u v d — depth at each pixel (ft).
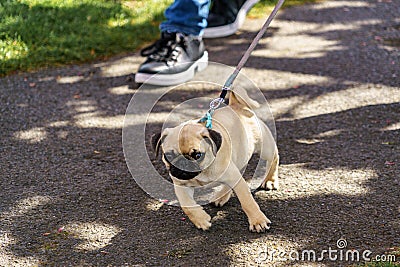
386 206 11.48
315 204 11.64
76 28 19.89
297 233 10.80
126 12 21.48
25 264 10.22
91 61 18.63
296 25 21.18
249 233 10.87
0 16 19.53
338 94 16.35
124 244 10.69
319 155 13.41
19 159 13.53
